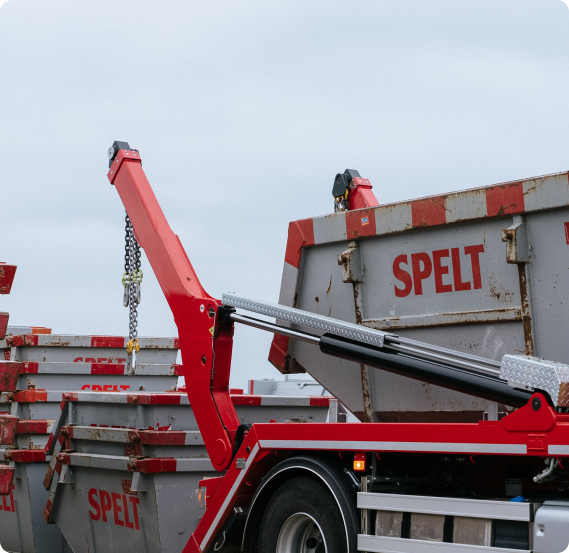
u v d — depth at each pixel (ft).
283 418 23.77
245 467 17.58
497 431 13.87
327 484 15.92
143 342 32.14
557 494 15.56
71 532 24.73
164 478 21.43
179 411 22.17
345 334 17.21
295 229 19.77
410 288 17.61
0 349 31.71
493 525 13.96
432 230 17.24
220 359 19.25
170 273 20.43
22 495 27.43
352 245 18.57
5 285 20.20
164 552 21.13
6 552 28.40
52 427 28.07
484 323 16.39
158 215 21.39
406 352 16.56
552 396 13.39
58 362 30.42
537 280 15.52
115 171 22.45
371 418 18.45
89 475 23.76
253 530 17.65
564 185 14.96
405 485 16.14
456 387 15.42
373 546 15.21
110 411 23.38
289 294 19.81
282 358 20.17
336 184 22.43
